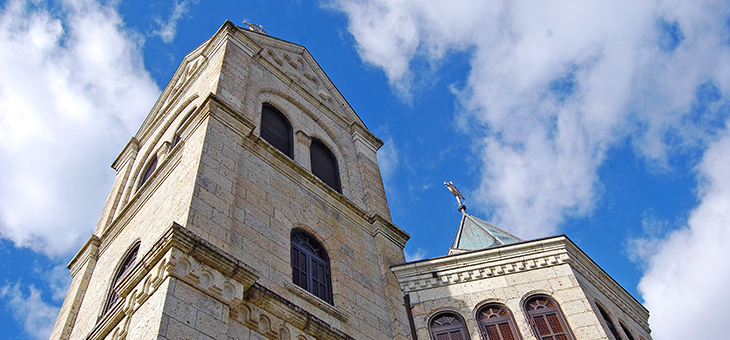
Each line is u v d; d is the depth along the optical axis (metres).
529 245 16.34
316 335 11.73
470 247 19.23
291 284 12.61
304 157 19.16
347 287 14.43
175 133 18.89
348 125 23.67
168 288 9.48
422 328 14.64
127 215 16.34
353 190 19.77
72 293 16.22
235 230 12.71
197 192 12.60
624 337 15.12
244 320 10.60
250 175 14.87
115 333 10.14
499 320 14.66
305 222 15.26
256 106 19.22
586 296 14.77
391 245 17.39
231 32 21.58
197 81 20.73
